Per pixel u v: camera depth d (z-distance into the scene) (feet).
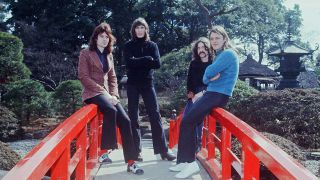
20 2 108.47
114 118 14.84
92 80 14.93
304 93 38.09
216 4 88.63
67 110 55.88
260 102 37.06
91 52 15.19
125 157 15.48
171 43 114.52
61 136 8.66
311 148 33.86
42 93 56.59
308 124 34.76
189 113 14.28
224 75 13.74
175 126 23.71
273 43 196.44
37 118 62.13
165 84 59.88
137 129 17.15
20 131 48.80
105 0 111.55
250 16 95.09
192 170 14.94
